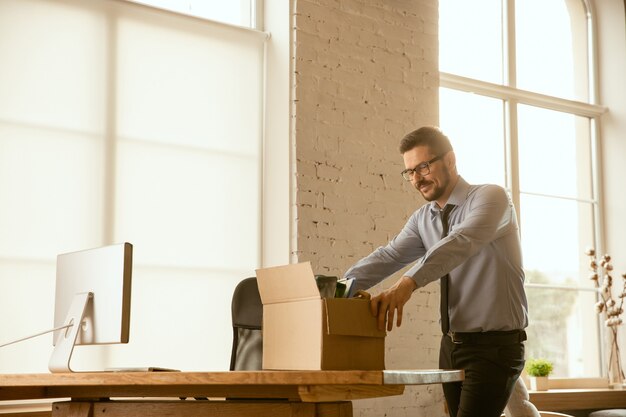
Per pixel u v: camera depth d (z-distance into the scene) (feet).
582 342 18.56
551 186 18.89
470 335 9.39
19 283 11.93
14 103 12.19
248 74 14.56
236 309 10.01
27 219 12.12
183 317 13.33
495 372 9.24
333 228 14.35
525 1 19.20
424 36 16.07
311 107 14.42
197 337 13.42
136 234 13.07
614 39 19.97
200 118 13.94
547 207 18.71
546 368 17.02
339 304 6.11
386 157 15.20
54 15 12.66
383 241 14.94
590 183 19.63
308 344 6.12
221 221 13.94
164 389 7.37
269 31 14.87
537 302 18.07
